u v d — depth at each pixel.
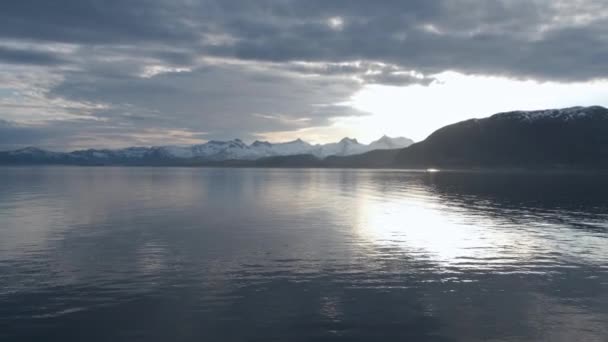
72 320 21.05
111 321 20.95
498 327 20.42
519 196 96.12
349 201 85.62
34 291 25.28
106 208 69.44
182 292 25.17
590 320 21.28
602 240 41.84
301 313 22.00
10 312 22.03
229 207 72.38
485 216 60.84
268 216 59.97
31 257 33.66
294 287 26.17
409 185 148.12
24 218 56.34
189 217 58.34
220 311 22.27
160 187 132.88
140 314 21.80
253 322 20.86
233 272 29.47
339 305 23.16
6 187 129.00
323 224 52.22
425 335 19.55
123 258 33.44
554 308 22.84
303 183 164.75
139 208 69.75
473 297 24.53
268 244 39.25
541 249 37.47
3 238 41.78
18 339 19.03
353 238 42.62
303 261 32.69
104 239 41.38
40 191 111.25
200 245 38.69
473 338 19.28
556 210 68.25
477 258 34.03
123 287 26.05
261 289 25.77
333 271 29.83
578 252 36.34
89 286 26.22
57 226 49.47
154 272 29.33
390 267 31.02
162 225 50.66
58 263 31.73
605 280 27.91
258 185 148.25
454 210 68.69
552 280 27.89
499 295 24.86
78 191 111.81
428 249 37.38
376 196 99.25
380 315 21.78
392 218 58.34
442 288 26.12
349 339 19.12
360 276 28.64
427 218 58.38
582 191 109.81
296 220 55.78
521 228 49.53
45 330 19.94
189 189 123.44
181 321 20.95
